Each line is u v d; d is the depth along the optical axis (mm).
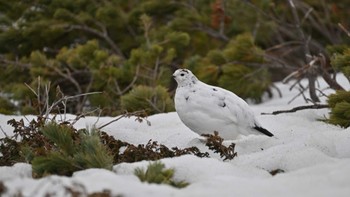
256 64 16797
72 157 9156
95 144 8922
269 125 11750
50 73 16750
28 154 9500
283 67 16844
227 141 10680
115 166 8688
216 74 16516
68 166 8773
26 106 14781
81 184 7098
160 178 8039
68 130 9539
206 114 10375
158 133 11508
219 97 10469
